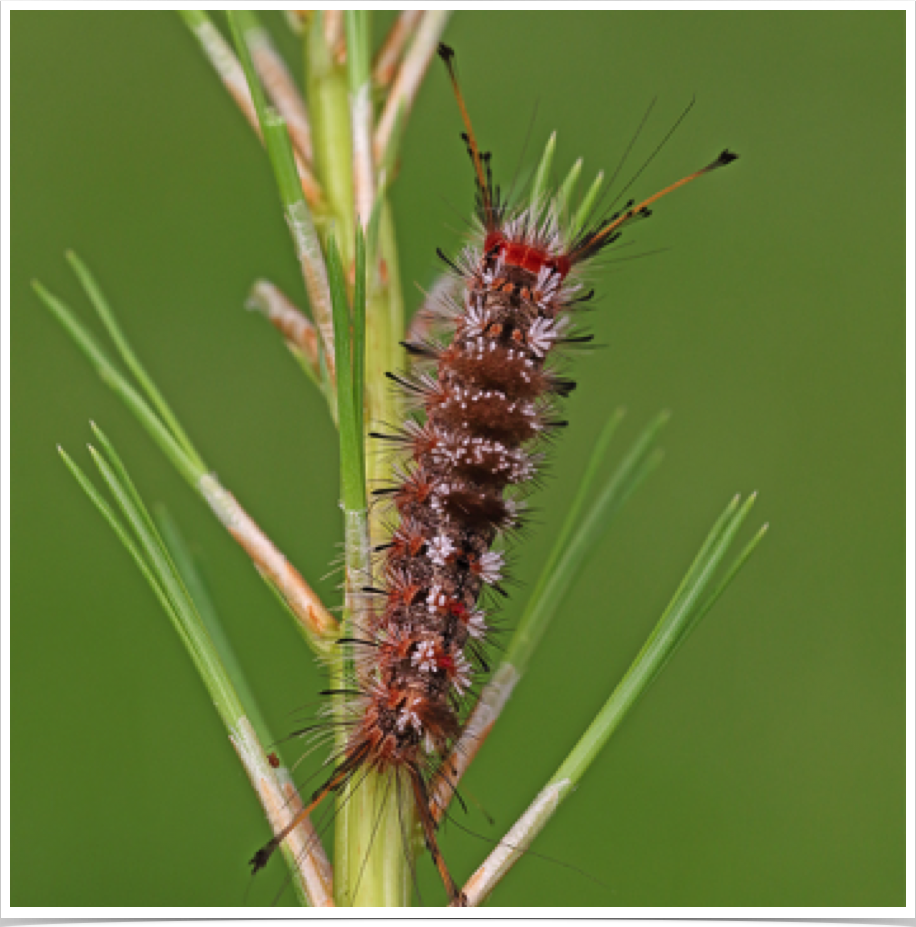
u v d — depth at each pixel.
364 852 0.21
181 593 0.21
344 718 0.21
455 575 0.22
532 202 0.22
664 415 0.22
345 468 0.21
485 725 0.21
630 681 0.21
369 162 0.21
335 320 0.20
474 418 0.22
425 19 0.21
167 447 0.21
